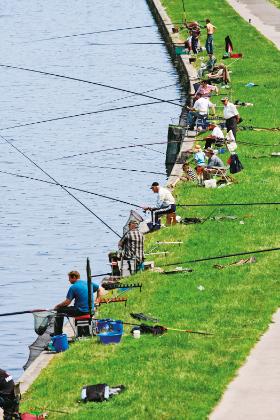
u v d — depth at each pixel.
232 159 103.69
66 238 99.12
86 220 104.31
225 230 86.69
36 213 107.19
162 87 149.00
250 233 85.38
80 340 67.06
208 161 102.62
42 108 150.50
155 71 169.00
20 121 144.25
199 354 62.06
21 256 94.75
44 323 67.75
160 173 117.38
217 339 64.00
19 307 82.44
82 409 56.75
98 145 132.62
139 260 79.19
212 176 101.50
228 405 55.44
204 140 115.50
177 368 60.28
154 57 178.25
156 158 126.12
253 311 68.19
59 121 143.25
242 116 124.69
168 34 181.50
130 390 58.16
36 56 182.88
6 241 98.81
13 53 185.38
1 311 81.56
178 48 166.50
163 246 84.25
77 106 151.00
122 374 60.31
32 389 60.56
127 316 69.44
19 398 57.19
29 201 111.06
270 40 167.75
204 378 58.66
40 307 82.19
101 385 58.38
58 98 155.38
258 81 141.50
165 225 90.12
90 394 57.78
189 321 67.50
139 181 117.19
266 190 97.38
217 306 69.50
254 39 168.88
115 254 80.19
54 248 96.50
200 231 87.06
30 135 137.38
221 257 76.00
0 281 88.38
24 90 160.50
